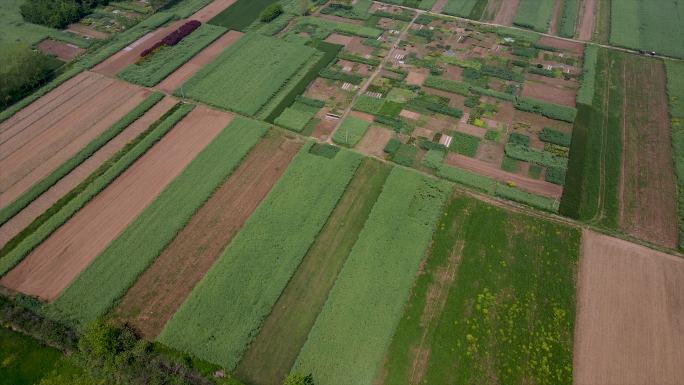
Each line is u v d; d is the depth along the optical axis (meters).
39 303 47.00
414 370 42.59
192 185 58.81
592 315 46.50
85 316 45.94
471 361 43.31
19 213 56.03
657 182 60.00
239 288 48.16
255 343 44.31
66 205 56.47
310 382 40.88
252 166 61.94
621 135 66.50
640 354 43.69
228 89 74.06
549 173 60.44
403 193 57.59
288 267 49.88
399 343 44.28
